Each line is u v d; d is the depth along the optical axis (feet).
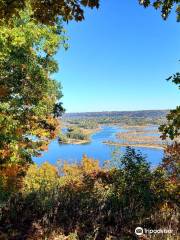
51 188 30.94
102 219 22.93
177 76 16.26
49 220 23.31
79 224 22.20
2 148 32.99
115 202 25.72
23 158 42.27
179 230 20.21
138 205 25.00
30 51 41.11
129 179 26.73
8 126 33.60
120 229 21.95
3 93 38.88
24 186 43.86
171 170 26.45
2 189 27.94
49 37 41.91
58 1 13.05
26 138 46.70
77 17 13.34
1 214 23.49
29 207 26.21
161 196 24.57
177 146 24.76
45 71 47.83
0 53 35.58
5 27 33.60
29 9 36.45
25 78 44.78
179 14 16.26
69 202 26.02
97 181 32.30
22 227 22.45
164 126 17.12
